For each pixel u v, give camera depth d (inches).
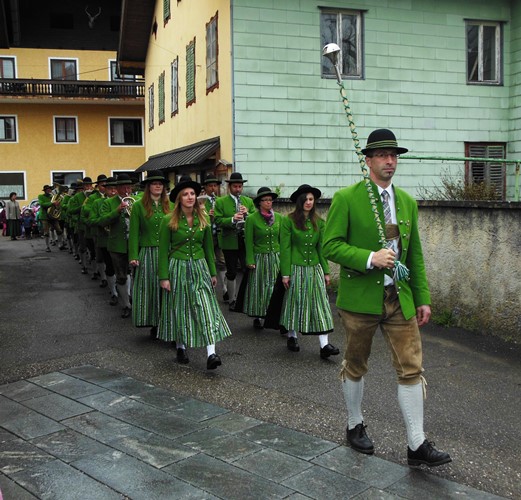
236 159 487.5
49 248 700.7
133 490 137.2
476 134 546.9
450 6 532.7
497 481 142.2
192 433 167.6
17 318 324.8
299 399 195.6
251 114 489.7
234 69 485.1
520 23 540.7
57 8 1354.6
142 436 165.9
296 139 499.8
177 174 673.6
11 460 152.7
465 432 170.7
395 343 149.2
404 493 135.3
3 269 536.1
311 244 245.3
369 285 148.6
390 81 521.3
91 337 281.6
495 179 554.9
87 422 176.4
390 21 518.6
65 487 139.0
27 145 1284.4
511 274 257.6
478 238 273.4
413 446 146.6
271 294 281.3
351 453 155.3
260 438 164.1
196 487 138.1
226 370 228.4
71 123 1305.4
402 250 148.7
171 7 715.4
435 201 294.4
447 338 269.7
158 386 209.3
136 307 270.7
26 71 1343.5
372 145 146.3
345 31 510.6
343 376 158.6
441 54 534.0
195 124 607.8
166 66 755.4
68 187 697.6
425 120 532.4
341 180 512.7
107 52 1376.7
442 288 294.2
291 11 494.0
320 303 243.0
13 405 191.3
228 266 360.5
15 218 903.1
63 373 224.4
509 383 211.6
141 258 271.1
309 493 135.3
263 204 286.5
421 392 147.6
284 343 269.0
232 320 318.3
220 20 510.6
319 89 503.5
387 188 151.3
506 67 552.1
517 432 170.9
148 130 907.4
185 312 230.1
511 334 258.5
